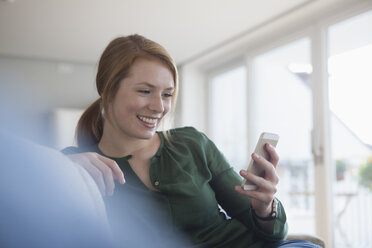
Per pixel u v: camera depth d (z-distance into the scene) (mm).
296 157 4059
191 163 1102
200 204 1021
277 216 1002
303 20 3768
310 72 3744
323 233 3459
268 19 3824
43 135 5508
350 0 3254
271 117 4371
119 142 1069
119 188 995
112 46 1075
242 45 4672
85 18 3912
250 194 908
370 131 3207
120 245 924
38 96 5535
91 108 1169
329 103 3543
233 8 3584
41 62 5570
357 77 3291
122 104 1016
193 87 5703
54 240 329
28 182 323
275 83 4328
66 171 357
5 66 5406
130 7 3611
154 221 980
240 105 5207
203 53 5086
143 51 1021
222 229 1047
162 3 3510
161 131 1149
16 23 4070
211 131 5668
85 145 1160
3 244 310
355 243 3654
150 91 1011
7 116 5395
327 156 3486
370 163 3510
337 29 3506
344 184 3660
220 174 1146
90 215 360
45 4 3580
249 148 4602
